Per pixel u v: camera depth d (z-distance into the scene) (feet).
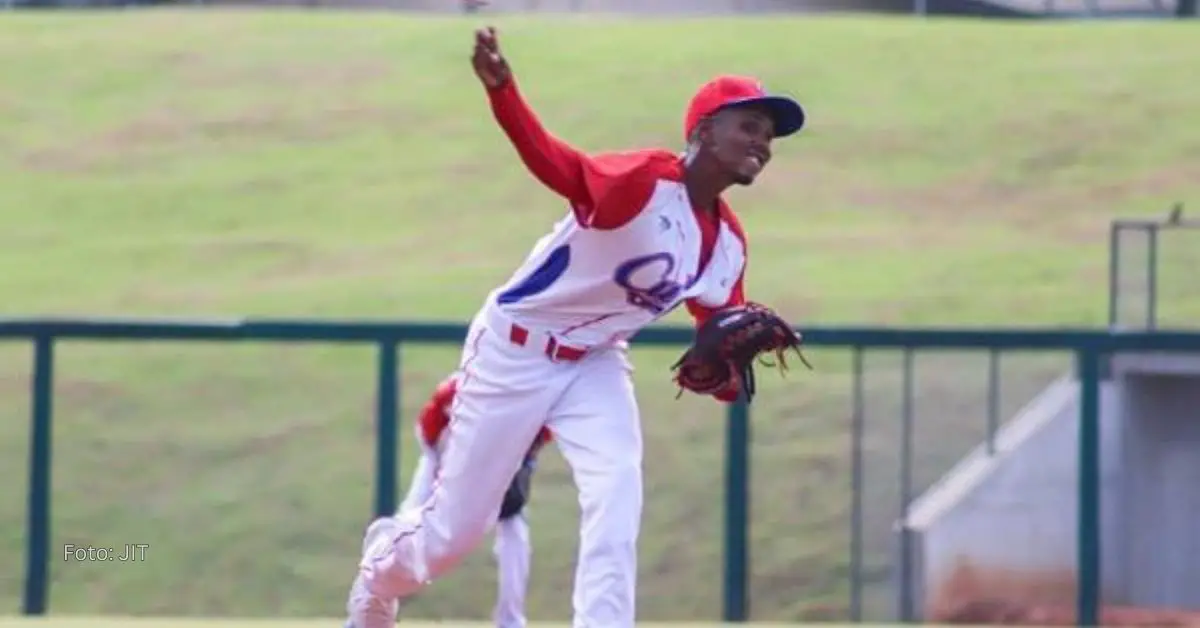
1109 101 336.29
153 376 206.18
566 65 360.69
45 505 126.82
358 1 417.90
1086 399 128.88
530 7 423.64
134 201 309.01
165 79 363.35
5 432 190.80
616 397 69.82
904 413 172.04
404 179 312.91
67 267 277.03
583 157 64.39
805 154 319.68
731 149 66.13
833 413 194.90
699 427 193.67
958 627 139.74
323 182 313.94
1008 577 176.86
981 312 243.60
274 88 357.41
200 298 260.62
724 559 129.59
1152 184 302.45
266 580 162.40
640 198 65.31
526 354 69.10
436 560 72.90
